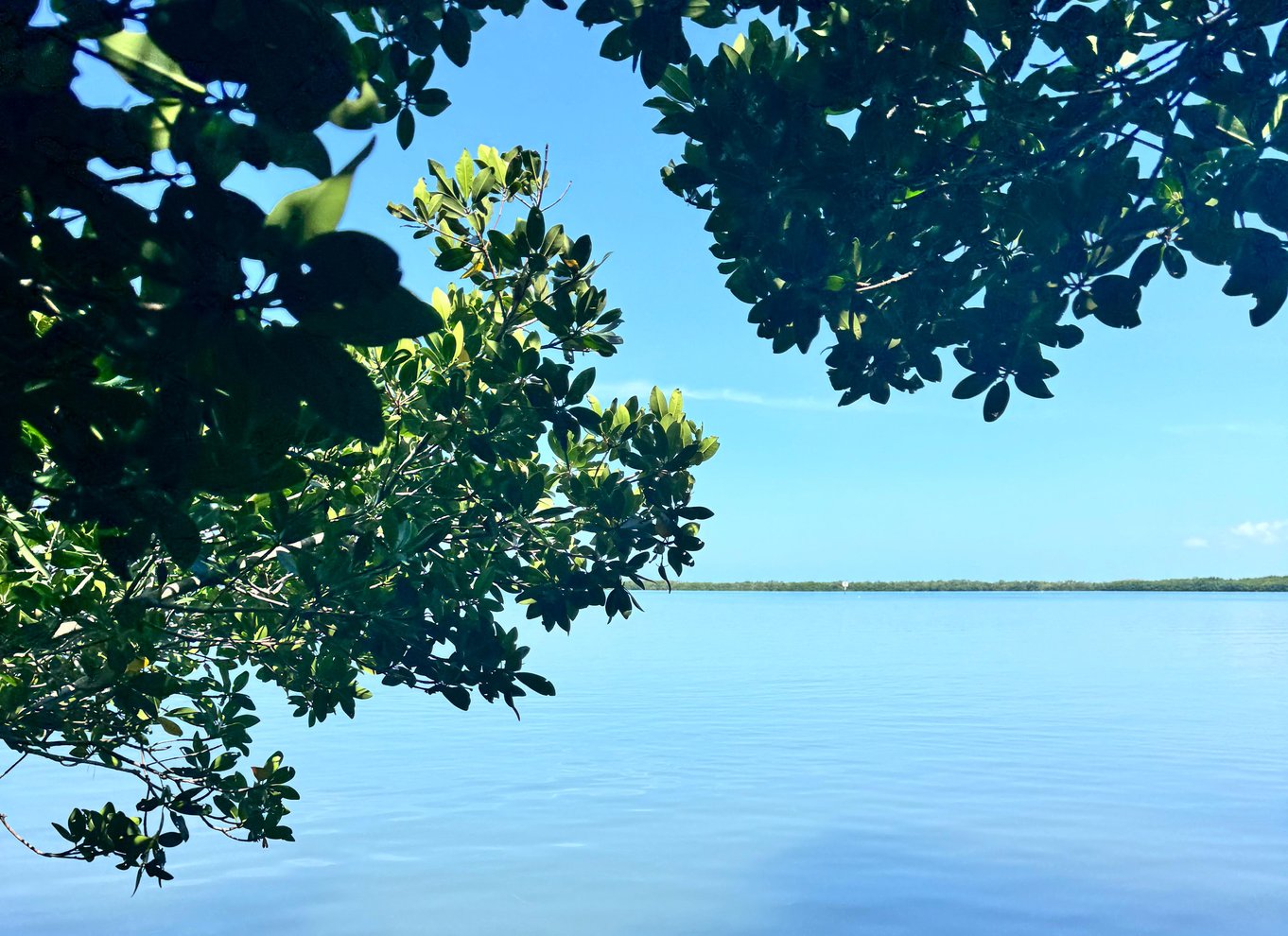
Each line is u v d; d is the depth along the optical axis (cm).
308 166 224
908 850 1513
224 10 202
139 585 483
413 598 530
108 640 492
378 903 1294
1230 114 338
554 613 557
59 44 200
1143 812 1741
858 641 6391
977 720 2786
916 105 360
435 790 1944
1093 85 346
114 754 569
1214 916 1220
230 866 1468
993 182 373
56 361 216
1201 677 4038
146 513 232
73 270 205
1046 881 1362
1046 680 3938
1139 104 343
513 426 546
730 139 370
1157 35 340
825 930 1181
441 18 324
